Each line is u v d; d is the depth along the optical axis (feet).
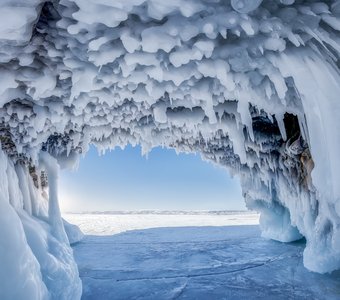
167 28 9.02
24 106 14.35
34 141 17.57
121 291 21.63
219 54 10.35
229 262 29.84
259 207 41.88
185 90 13.32
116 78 12.07
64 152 22.82
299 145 22.33
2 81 11.22
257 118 22.33
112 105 16.02
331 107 9.87
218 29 9.16
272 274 24.29
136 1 8.06
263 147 26.02
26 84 12.06
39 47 10.51
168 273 26.45
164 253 36.19
